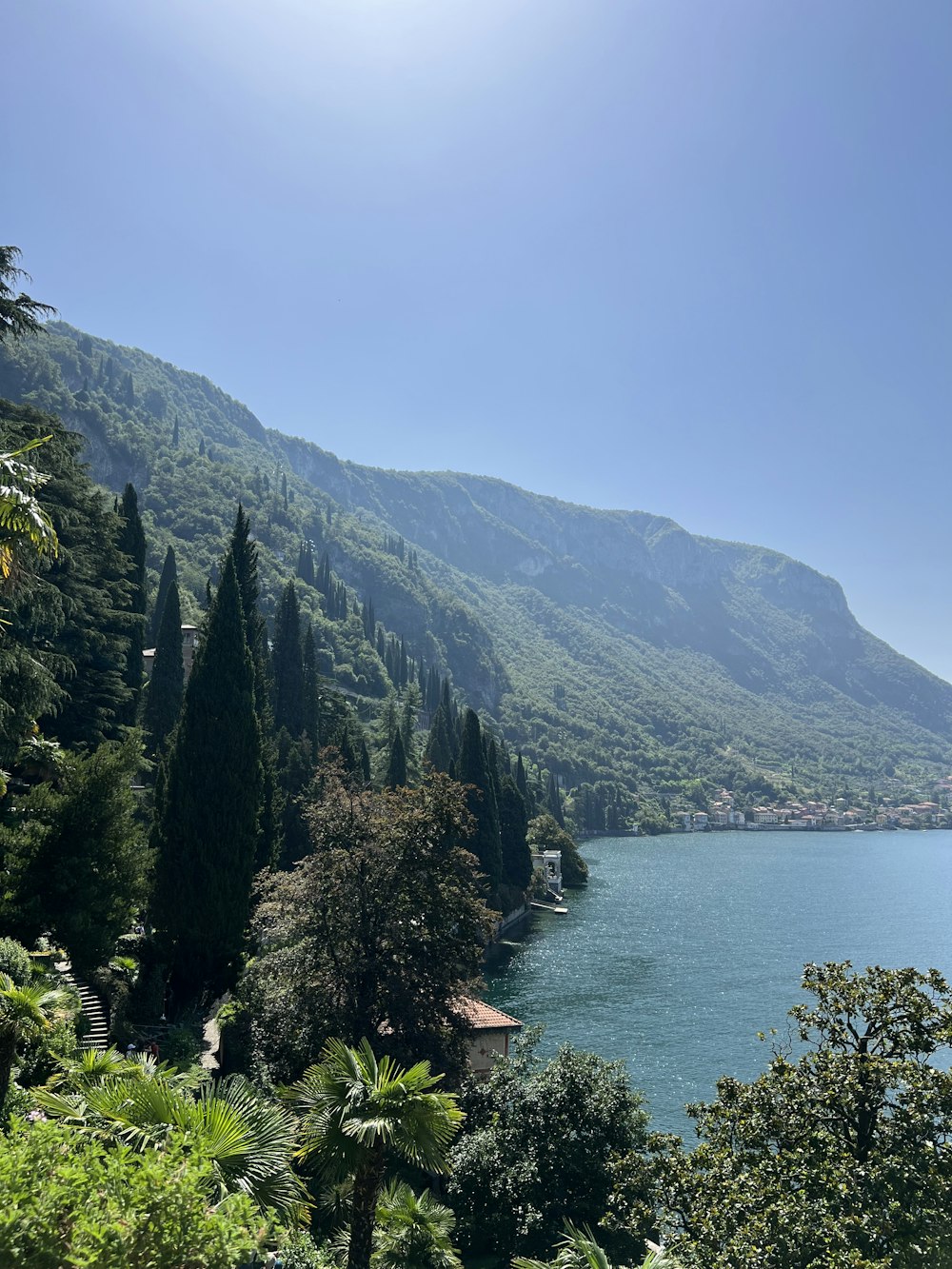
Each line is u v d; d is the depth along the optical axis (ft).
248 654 107.04
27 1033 49.60
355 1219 42.55
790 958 239.91
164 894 99.86
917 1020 55.36
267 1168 35.58
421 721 645.92
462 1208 76.18
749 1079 137.49
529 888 315.17
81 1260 22.66
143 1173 26.25
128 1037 83.87
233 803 101.65
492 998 191.42
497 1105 83.56
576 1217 73.72
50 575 113.70
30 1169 25.26
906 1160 49.42
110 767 92.79
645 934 275.39
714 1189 54.34
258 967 93.61
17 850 87.10
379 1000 85.76
